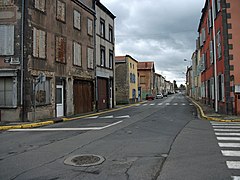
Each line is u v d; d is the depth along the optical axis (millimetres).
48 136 10680
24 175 5508
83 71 23078
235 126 12773
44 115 17406
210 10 22906
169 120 15891
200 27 34406
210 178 5145
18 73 15789
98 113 22891
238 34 17203
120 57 41469
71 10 21188
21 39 15898
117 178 5211
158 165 6078
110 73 30156
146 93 68375
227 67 17172
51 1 18469
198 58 40500
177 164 6141
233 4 17406
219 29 18688
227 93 17203
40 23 17266
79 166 6098
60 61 19344
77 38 22094
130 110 25734
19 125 14086
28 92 15961
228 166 5926
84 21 23547
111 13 30391
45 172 5691
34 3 16719
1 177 5402
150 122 14828
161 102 42781
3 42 16047
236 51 17141
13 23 16031
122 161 6477
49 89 18078
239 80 17047
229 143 8438
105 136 10188
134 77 44656
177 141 8938
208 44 25766
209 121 15273
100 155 7121
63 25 19938
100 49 27375
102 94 27906
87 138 9836
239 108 17125
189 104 35656
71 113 20812
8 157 7141
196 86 46656
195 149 7648
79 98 22406
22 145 8859
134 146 8195
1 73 15781
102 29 28359
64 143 8969
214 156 6809
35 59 16672
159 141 8969
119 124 14031
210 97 25625
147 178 5188
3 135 11430
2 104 16031
